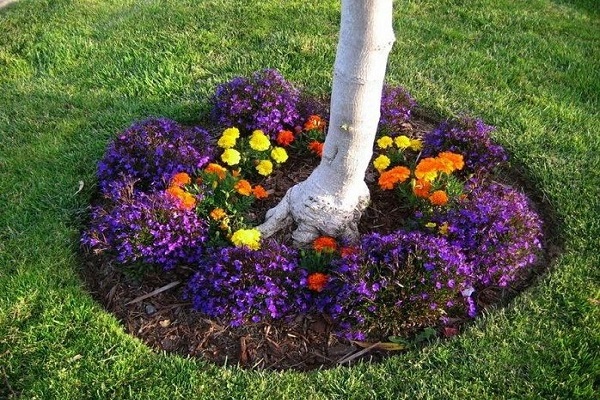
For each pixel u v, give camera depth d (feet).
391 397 9.15
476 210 10.59
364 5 8.72
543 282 10.82
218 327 10.11
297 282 10.12
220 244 10.72
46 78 15.88
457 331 10.12
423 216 11.16
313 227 11.15
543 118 14.82
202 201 11.14
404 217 11.84
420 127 14.29
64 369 9.40
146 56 16.28
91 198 12.53
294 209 11.29
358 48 9.12
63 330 9.91
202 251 10.70
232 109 13.11
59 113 14.66
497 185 12.78
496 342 9.83
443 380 9.34
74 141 13.82
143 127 12.37
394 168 11.51
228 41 16.96
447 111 14.66
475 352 9.68
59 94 15.25
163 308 10.44
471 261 10.43
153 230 10.30
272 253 10.14
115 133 13.91
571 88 15.98
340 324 9.93
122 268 10.83
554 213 12.32
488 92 15.51
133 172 11.83
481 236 10.43
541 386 9.29
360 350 9.91
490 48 17.38
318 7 18.49
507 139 13.93
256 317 9.89
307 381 9.30
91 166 13.03
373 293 9.64
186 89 15.26
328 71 15.83
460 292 10.38
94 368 9.43
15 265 10.97
